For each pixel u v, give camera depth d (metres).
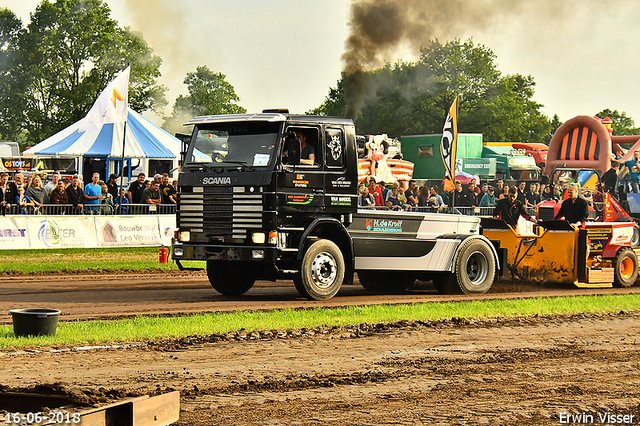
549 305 11.53
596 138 29.50
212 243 11.98
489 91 67.62
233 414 5.68
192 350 7.93
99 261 18.03
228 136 12.05
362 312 10.55
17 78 64.75
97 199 19.78
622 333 9.42
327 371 7.08
